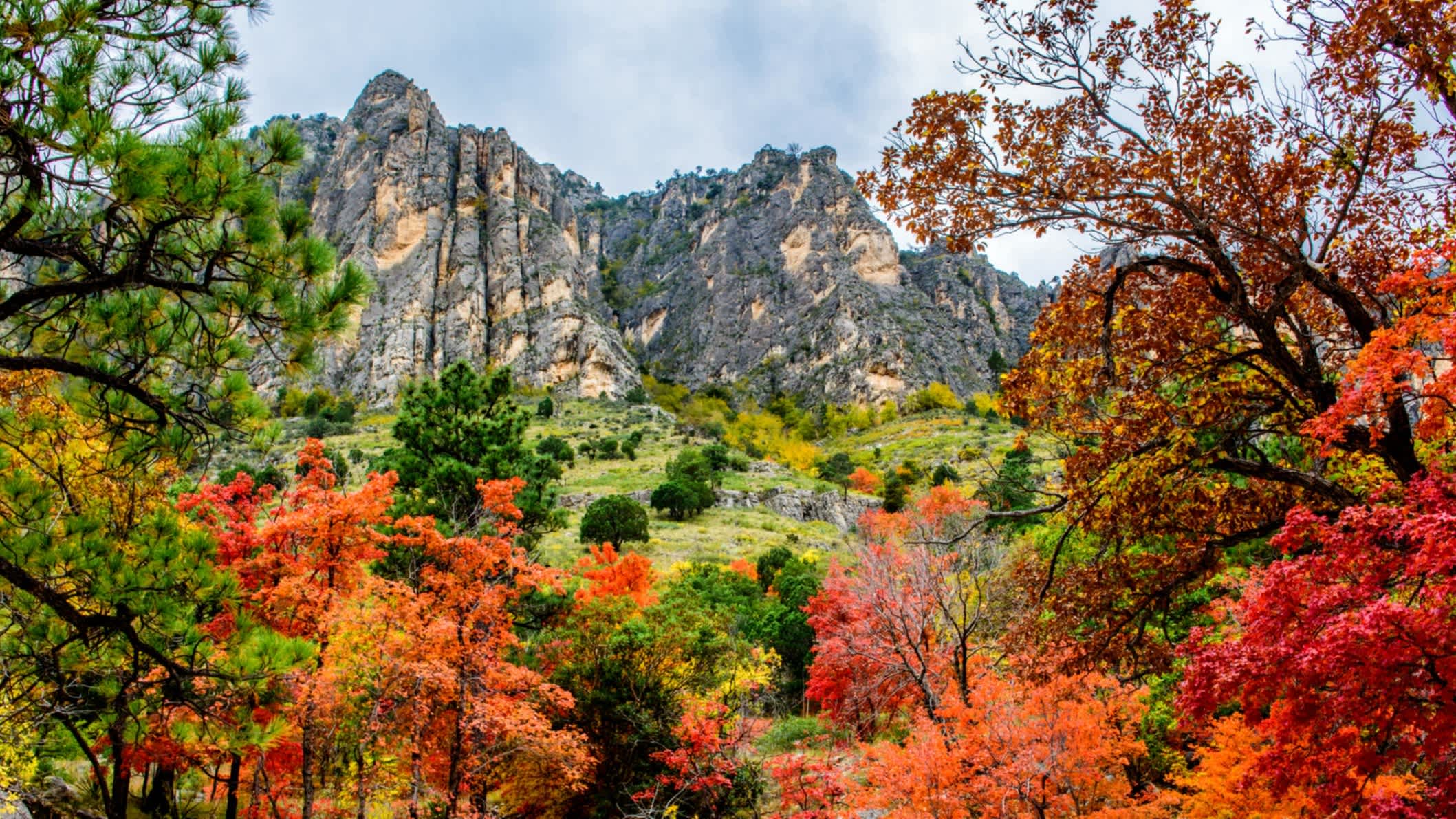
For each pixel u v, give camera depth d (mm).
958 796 10539
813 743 18688
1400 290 6684
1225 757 9797
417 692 11984
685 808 14234
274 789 12547
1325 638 5652
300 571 11523
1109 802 11102
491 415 23438
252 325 6484
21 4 5277
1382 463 8938
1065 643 10367
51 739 8898
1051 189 9578
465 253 137750
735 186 194375
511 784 15273
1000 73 9820
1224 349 10172
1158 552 12633
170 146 5672
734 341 159500
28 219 5605
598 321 134625
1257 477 8945
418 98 156875
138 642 6363
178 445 6832
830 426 117250
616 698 15328
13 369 5789
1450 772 5910
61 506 6512
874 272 161750
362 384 114375
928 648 15820
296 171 6434
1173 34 9398
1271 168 9344
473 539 13922
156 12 6145
